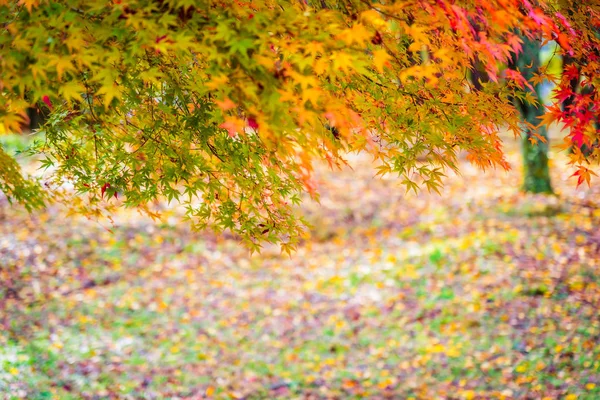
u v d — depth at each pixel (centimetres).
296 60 276
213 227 443
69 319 926
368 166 1756
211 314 987
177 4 288
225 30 272
